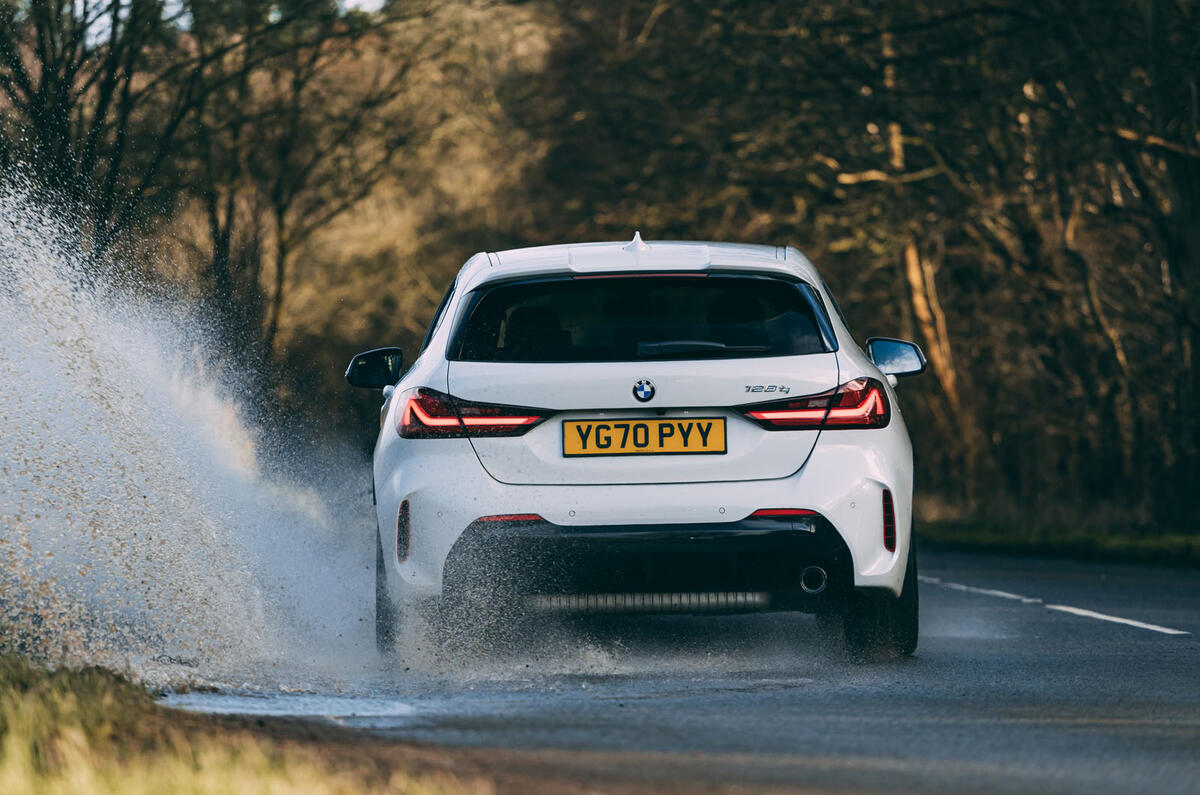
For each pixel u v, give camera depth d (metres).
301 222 55.84
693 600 13.69
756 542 13.50
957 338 70.00
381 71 55.41
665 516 13.53
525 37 59.97
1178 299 49.41
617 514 13.51
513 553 13.52
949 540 49.25
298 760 8.85
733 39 52.78
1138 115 46.88
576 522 13.51
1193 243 48.72
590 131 58.25
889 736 10.78
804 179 58.53
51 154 37.84
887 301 71.19
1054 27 46.62
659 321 14.34
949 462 75.25
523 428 13.66
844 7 51.44
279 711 11.43
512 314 14.22
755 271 14.40
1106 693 13.08
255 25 47.09
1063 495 66.50
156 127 45.06
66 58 39.41
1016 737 10.86
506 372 13.81
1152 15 45.34
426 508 13.66
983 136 54.38
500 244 76.12
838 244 61.22
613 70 56.84
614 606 13.71
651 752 10.05
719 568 13.55
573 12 59.94
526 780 9.09
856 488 13.71
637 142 57.81
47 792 7.96
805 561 13.60
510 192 71.69
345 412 39.50
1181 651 16.42
